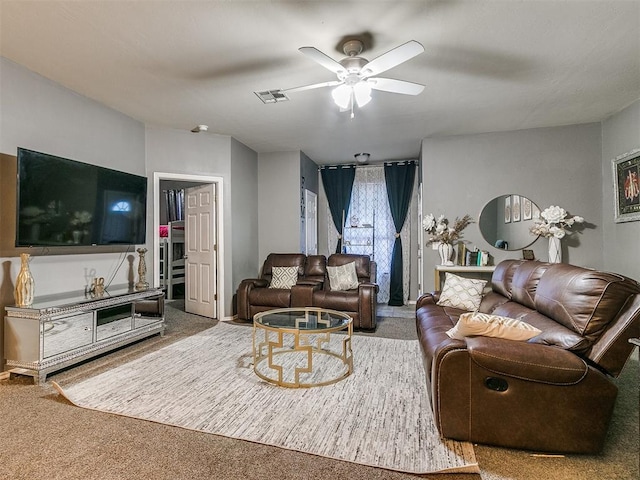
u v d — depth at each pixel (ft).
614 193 13.19
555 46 8.59
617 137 13.15
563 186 14.56
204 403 7.67
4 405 7.55
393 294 20.02
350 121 13.97
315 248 21.58
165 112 12.98
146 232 13.85
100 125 12.10
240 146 17.15
